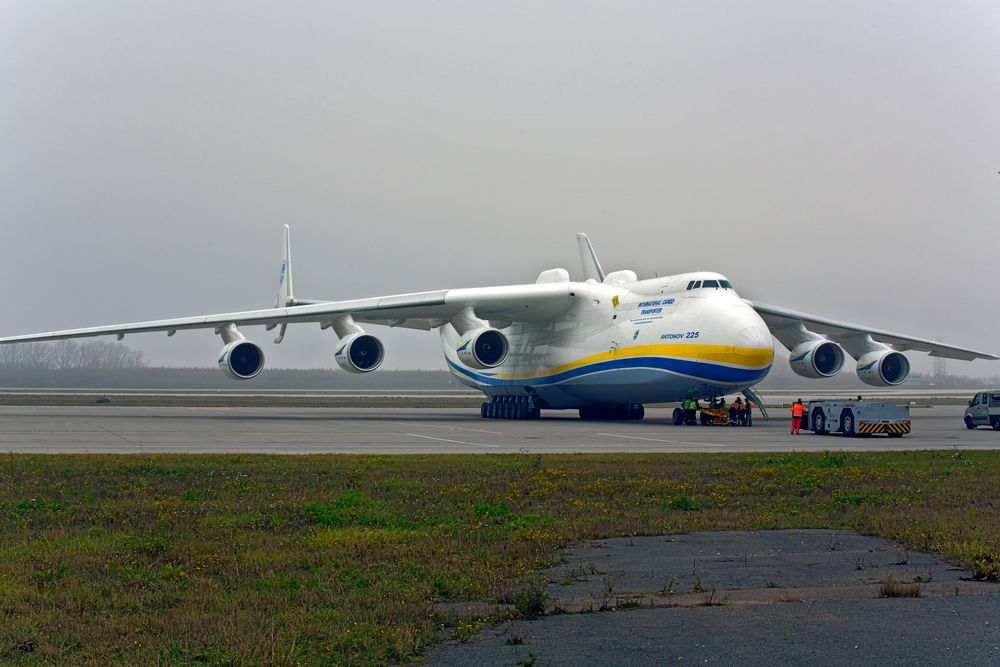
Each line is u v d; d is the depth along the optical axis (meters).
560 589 7.74
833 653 6.07
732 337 26.66
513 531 10.10
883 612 7.03
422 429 26.88
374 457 17.61
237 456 17.70
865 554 9.16
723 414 30.44
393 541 9.46
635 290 30.55
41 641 6.14
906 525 10.39
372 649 6.08
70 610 6.89
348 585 7.63
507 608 7.09
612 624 6.73
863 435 25.62
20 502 11.82
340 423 29.89
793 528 10.57
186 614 6.73
